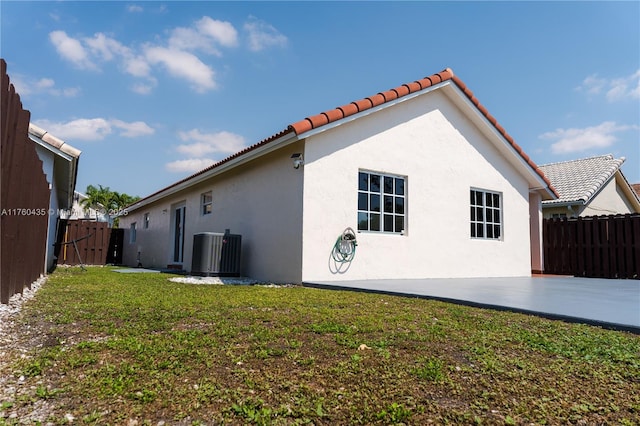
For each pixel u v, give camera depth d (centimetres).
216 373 263
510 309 502
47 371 260
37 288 663
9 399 219
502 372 277
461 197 1066
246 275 996
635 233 1134
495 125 1106
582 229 1259
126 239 2067
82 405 217
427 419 214
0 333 344
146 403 221
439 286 765
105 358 285
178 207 1534
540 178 1223
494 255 1123
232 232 1081
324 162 831
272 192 909
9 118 434
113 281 821
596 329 403
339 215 845
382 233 916
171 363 276
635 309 493
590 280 1002
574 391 253
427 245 984
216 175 1152
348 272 851
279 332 362
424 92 976
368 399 233
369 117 907
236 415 212
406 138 968
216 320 412
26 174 552
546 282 915
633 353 323
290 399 230
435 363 288
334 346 325
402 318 435
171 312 448
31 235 634
